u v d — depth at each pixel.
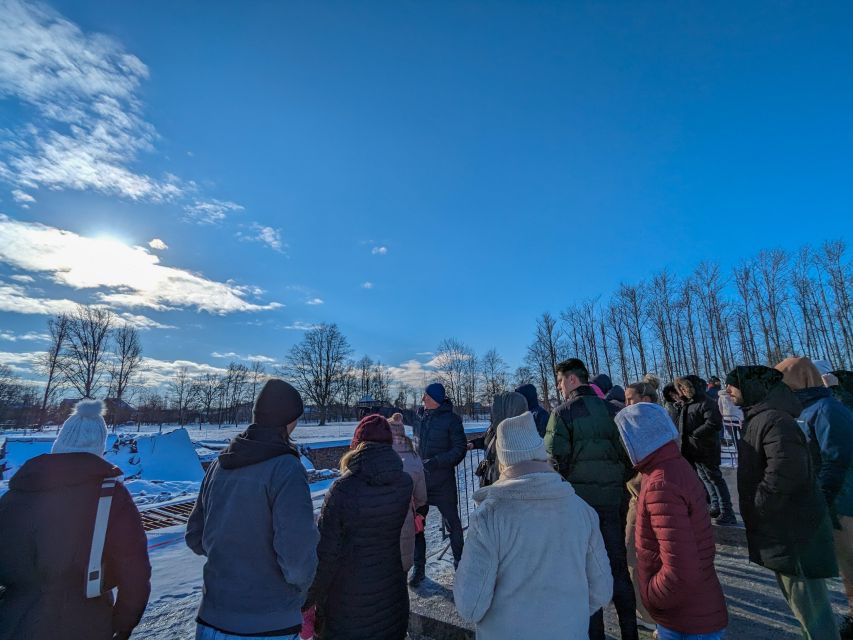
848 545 2.92
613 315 47.28
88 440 1.93
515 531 1.80
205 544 2.04
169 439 14.90
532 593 1.75
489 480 3.96
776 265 37.16
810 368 3.22
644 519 2.22
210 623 1.91
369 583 2.37
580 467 3.06
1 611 1.67
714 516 5.44
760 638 3.04
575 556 1.83
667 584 2.00
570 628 1.73
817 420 3.04
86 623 1.75
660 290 43.91
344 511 2.38
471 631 3.17
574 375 3.38
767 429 2.60
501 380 66.25
